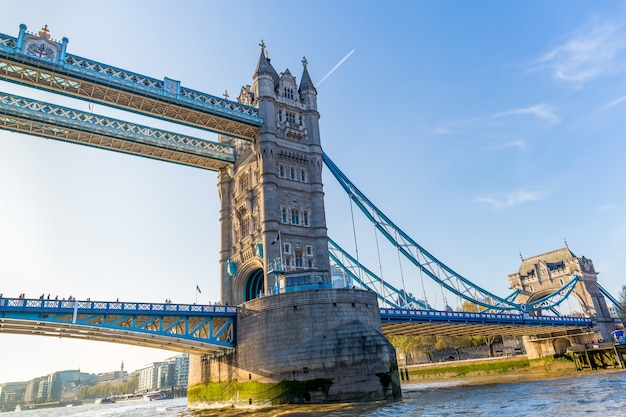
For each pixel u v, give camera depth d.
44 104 52.59
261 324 43.84
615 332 86.19
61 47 47.59
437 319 63.31
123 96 51.84
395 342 133.12
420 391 55.38
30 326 41.56
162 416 46.69
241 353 45.34
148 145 58.62
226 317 47.62
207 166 66.25
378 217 71.56
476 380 75.69
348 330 40.41
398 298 66.69
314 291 43.12
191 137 62.78
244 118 56.50
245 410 41.06
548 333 91.19
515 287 106.06
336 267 73.62
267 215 53.75
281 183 56.81
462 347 121.75
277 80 64.69
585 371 75.56
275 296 43.81
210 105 54.97
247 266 57.69
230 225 64.00
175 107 53.78
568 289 93.12
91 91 50.72
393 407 33.12
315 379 39.09
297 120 62.31
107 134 55.62
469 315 68.19
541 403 31.53
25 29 46.22
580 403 29.92
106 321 42.19
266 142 56.94
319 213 58.00
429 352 125.94
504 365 96.00
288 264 53.38
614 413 24.11
